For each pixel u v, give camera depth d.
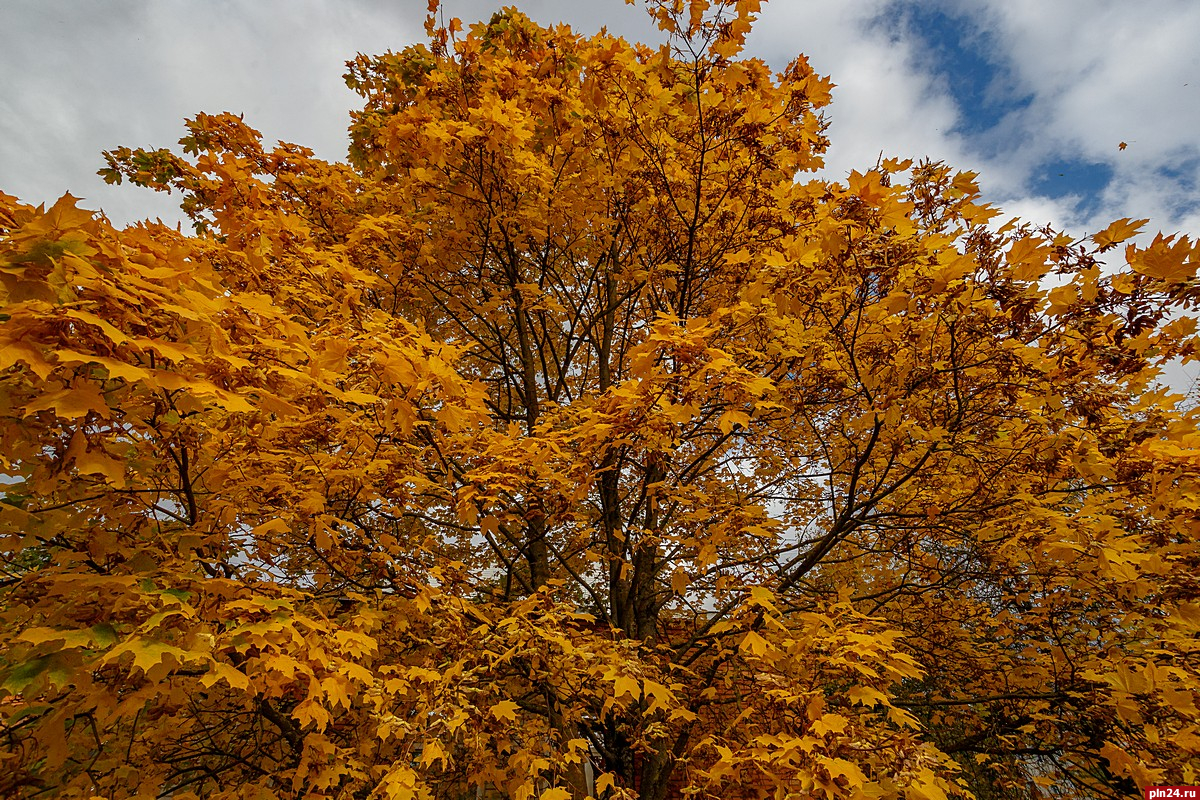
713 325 2.44
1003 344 2.44
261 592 2.19
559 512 3.37
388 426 2.30
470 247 4.70
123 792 2.52
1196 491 2.17
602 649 2.68
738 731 3.02
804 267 2.60
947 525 3.41
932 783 1.78
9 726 1.80
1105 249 2.19
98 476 2.06
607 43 3.46
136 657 1.40
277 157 4.18
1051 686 3.52
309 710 1.93
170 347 1.34
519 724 3.01
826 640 2.28
